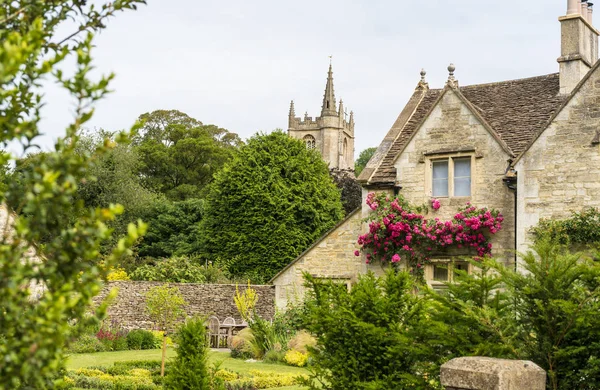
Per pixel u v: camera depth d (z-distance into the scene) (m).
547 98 20.05
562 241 16.27
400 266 19.12
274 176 40.31
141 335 25.30
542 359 7.48
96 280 3.70
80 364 19.97
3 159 3.67
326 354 9.27
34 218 3.61
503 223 18.03
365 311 9.08
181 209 48.66
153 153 59.50
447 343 7.71
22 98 4.12
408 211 19.09
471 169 18.64
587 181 16.59
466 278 8.12
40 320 3.41
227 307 29.88
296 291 23.00
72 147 3.70
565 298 7.64
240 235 39.88
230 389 16.00
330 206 42.19
